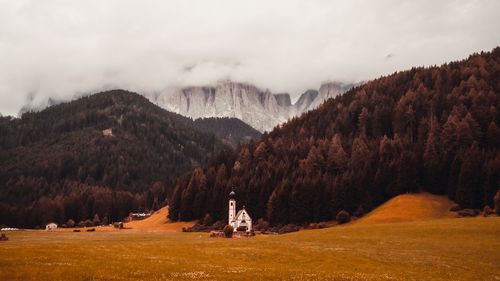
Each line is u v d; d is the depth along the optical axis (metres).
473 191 131.00
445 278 47.62
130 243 75.81
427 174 148.38
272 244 73.44
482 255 61.69
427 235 80.81
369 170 154.62
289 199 151.12
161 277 39.56
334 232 93.25
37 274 37.72
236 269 46.78
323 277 43.97
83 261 46.31
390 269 52.19
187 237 116.06
